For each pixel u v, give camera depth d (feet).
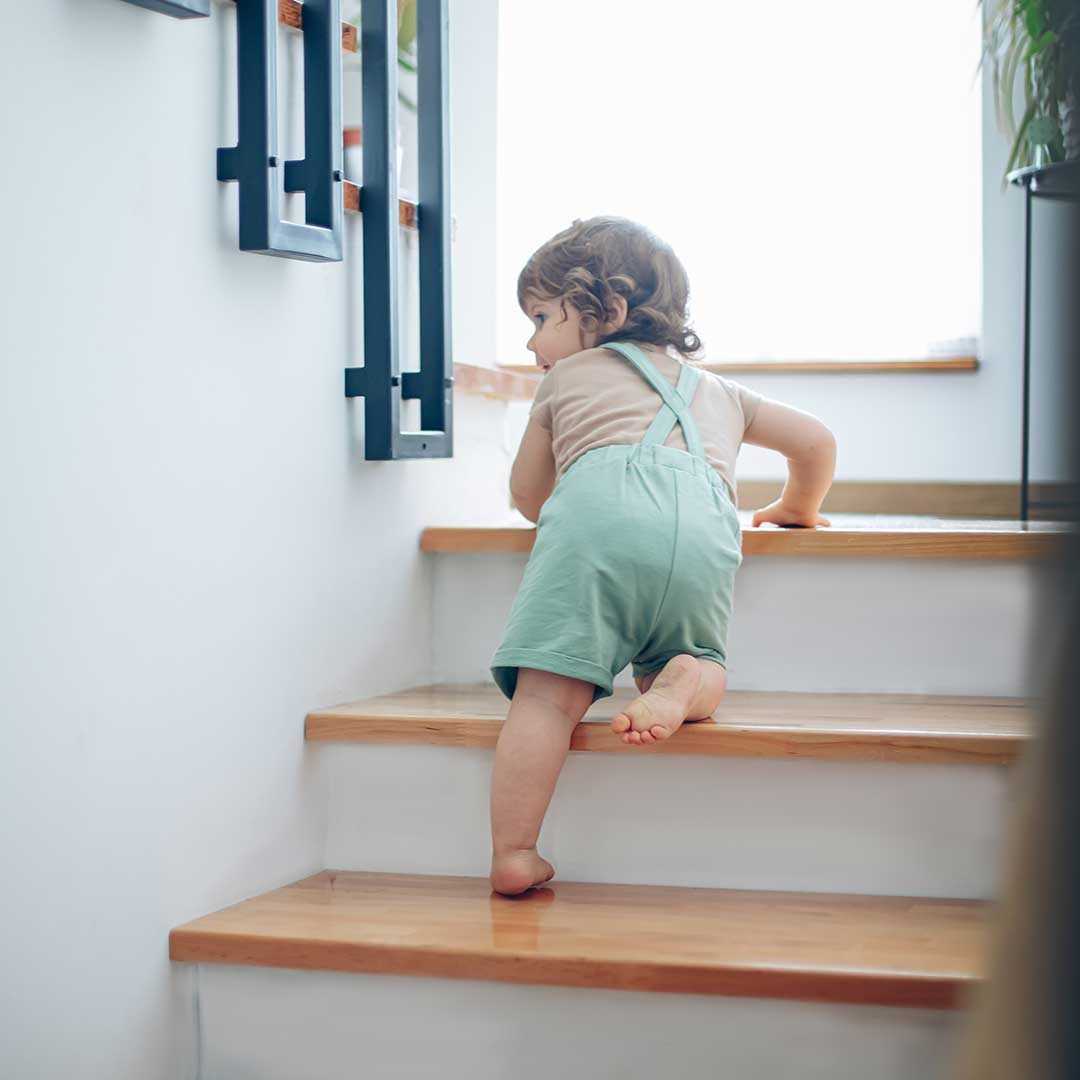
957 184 10.54
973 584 5.16
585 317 5.19
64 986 3.67
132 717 3.92
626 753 4.51
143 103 3.93
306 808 4.79
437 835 4.77
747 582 5.35
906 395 10.69
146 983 3.99
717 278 10.94
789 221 10.82
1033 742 1.57
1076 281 1.46
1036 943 1.54
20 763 3.50
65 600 3.66
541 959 3.75
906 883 4.37
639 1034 3.75
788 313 10.85
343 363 5.09
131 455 3.91
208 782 4.27
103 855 3.81
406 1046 3.93
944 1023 3.54
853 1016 3.60
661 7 10.96
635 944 3.84
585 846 4.59
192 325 4.18
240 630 4.45
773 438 5.27
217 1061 4.12
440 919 4.14
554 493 4.76
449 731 4.70
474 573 5.76
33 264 3.52
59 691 3.64
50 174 3.57
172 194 4.07
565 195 11.16
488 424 6.64
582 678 4.33
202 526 4.25
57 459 3.61
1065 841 1.52
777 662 5.34
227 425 4.37
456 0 7.17
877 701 5.06
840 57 10.69
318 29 4.54
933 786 4.34
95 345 3.75
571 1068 3.79
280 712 4.67
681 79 10.95
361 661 5.24
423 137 5.42
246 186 4.29
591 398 4.96
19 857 3.51
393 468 5.49
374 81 5.04
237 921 4.16
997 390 10.56
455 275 7.16
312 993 4.00
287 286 4.70
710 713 4.60
